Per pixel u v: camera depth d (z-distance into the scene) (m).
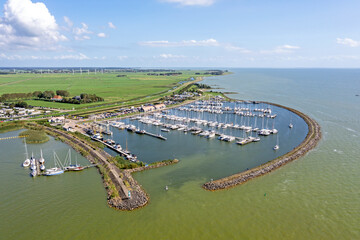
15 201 90.19
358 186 98.56
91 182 104.50
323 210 83.44
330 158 126.38
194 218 79.75
